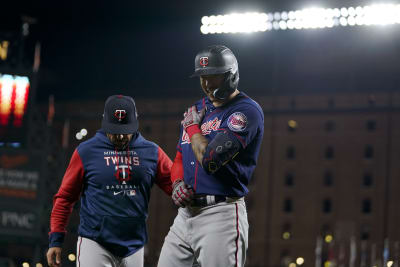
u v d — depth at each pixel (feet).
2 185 85.05
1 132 86.22
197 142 18.24
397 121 343.46
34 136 88.12
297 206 352.08
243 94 19.03
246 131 18.21
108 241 21.07
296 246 349.20
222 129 18.28
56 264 21.74
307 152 354.33
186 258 19.35
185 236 19.12
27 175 86.22
